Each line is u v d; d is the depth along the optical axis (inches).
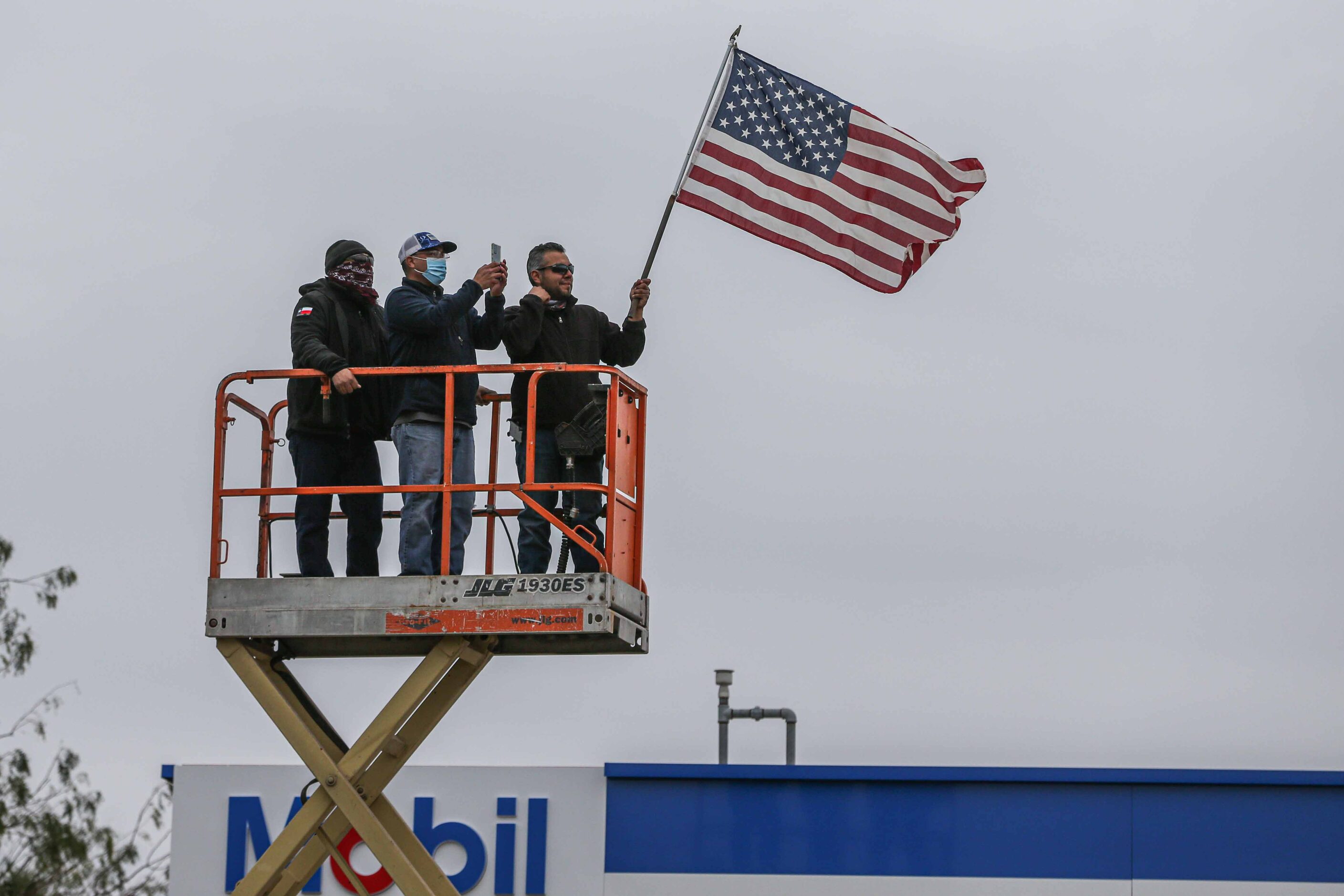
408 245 670.5
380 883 955.3
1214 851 921.5
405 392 657.0
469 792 966.4
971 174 857.5
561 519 687.7
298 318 671.1
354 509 691.4
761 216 826.8
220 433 663.1
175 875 976.9
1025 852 929.5
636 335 729.6
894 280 834.8
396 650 673.6
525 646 686.5
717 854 946.1
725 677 1391.5
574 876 952.9
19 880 1375.5
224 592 646.5
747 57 835.4
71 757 1425.9
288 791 981.2
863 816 941.2
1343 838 917.2
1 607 1448.1
